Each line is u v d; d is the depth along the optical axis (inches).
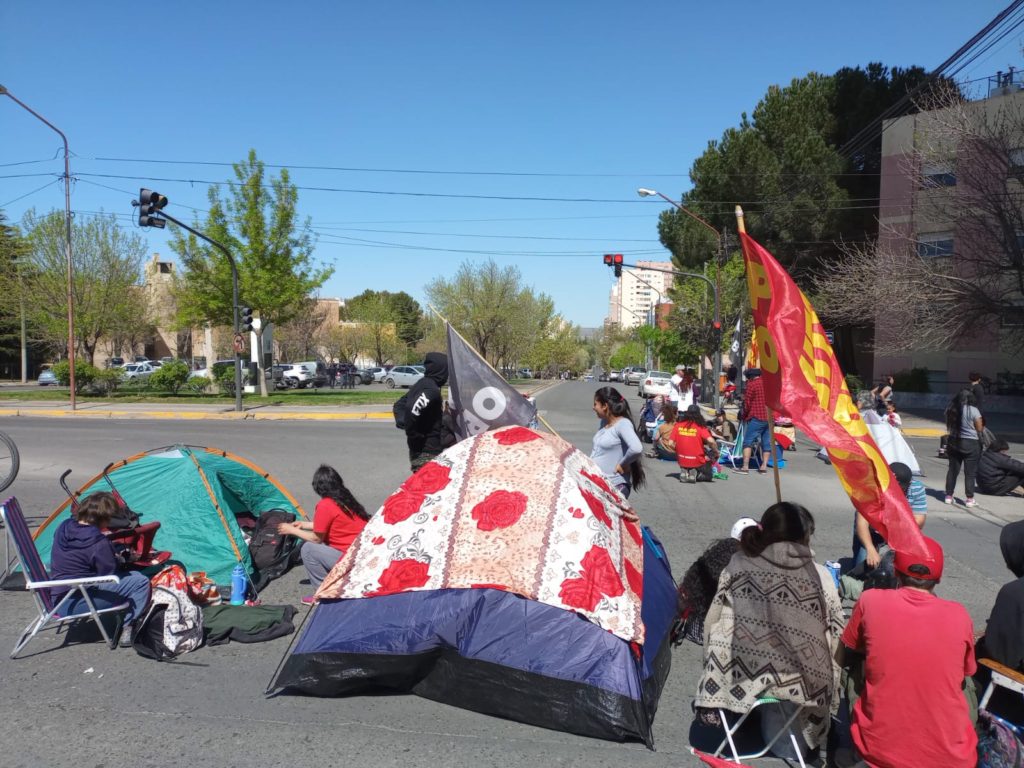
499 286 2059.5
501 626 174.2
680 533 341.7
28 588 195.5
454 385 247.0
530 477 191.9
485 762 152.2
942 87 951.0
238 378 978.7
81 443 617.6
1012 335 1071.0
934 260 1011.3
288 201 1185.4
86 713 169.9
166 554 238.2
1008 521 386.6
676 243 1528.1
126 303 1672.0
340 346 2501.2
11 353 2145.7
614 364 3599.9
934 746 124.1
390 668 177.3
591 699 163.8
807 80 1402.6
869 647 130.7
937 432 858.1
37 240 1535.4
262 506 296.4
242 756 152.3
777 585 146.9
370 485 447.8
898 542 149.5
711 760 152.4
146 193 801.6
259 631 218.2
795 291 182.7
